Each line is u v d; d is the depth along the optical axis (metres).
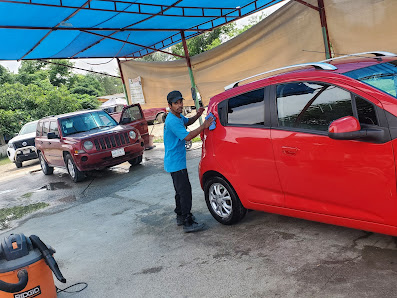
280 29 8.91
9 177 13.56
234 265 3.81
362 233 3.92
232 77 10.63
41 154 11.84
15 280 3.10
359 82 3.23
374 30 7.23
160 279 3.85
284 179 3.84
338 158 3.29
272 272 3.52
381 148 2.99
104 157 9.44
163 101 13.52
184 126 4.90
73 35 10.22
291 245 3.99
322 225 4.33
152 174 9.27
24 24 8.32
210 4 9.27
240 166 4.30
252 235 4.45
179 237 4.88
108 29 9.99
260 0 9.87
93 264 4.55
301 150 3.60
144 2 8.12
